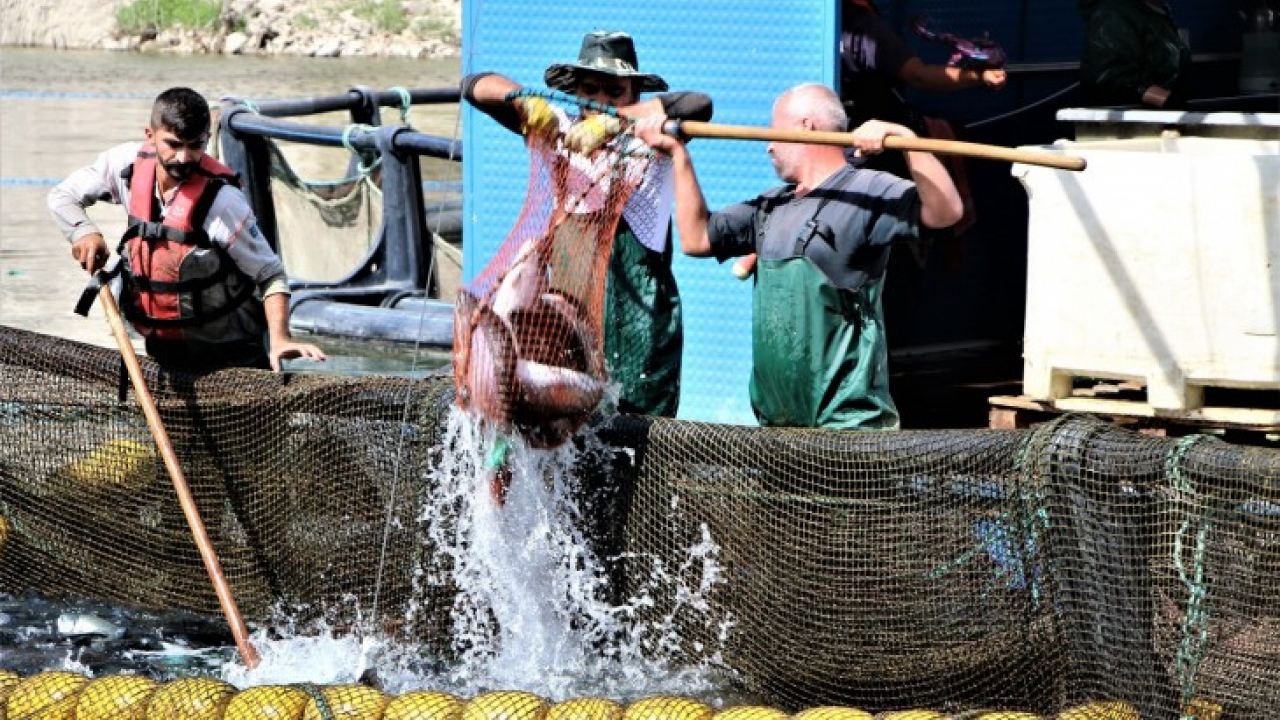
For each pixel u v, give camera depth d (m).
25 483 20.88
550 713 16.61
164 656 19.61
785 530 17.31
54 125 67.31
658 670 18.20
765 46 22.45
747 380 22.78
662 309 18.58
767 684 17.70
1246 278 18.47
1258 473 15.21
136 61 102.81
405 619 19.16
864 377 17.86
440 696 16.91
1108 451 15.80
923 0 24.94
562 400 17.42
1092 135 21.61
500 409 17.55
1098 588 15.91
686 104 18.81
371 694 17.03
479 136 24.20
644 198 18.30
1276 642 15.34
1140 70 23.45
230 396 19.70
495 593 18.61
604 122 17.81
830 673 17.34
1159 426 19.50
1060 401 19.83
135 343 32.03
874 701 17.25
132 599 20.67
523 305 17.47
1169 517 15.66
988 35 25.84
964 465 16.45
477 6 23.86
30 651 19.73
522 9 23.66
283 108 37.06
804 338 17.86
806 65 22.30
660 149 17.78
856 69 23.09
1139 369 19.14
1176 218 18.70
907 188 17.52
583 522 18.17
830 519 17.11
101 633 20.22
